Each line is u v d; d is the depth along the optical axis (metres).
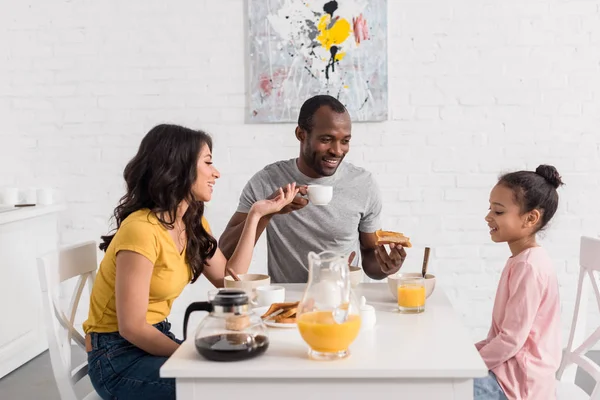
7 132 3.51
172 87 3.43
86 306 3.51
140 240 1.70
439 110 3.36
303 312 1.36
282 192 2.08
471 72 3.34
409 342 1.46
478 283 3.38
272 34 3.36
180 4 3.41
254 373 1.29
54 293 1.84
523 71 3.32
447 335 1.51
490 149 3.35
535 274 1.76
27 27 3.46
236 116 3.42
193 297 3.48
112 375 1.72
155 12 3.42
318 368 1.29
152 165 1.80
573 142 3.33
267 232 2.34
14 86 3.49
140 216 1.77
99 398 1.82
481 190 3.37
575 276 3.35
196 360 1.35
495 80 3.33
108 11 3.43
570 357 1.96
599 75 3.30
